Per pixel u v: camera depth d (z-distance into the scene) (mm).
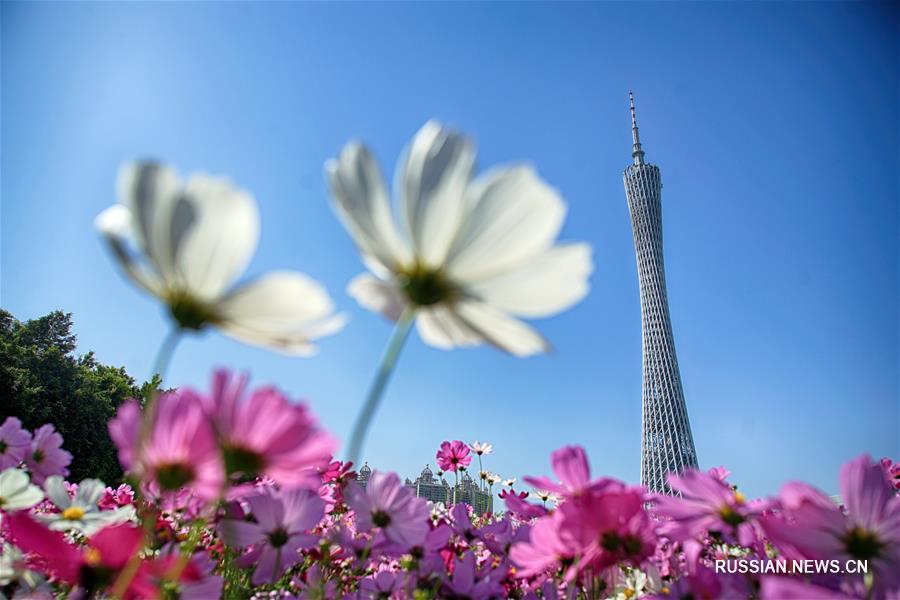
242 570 1657
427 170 876
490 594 1545
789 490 1033
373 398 758
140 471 775
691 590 1251
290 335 779
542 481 1233
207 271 730
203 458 767
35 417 26141
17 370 26484
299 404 842
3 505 1399
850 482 1008
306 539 1403
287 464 800
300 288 740
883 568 962
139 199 722
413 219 854
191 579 960
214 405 788
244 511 1476
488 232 869
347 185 836
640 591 1601
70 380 29719
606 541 1124
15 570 1111
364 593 1546
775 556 1396
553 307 851
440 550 1673
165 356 723
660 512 1216
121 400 34594
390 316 875
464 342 927
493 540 1898
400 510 1488
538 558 1244
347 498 1481
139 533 973
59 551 939
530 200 881
